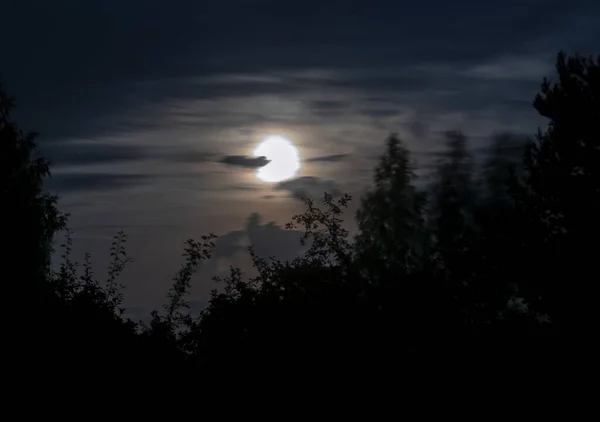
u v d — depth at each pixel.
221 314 12.53
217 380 12.01
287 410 11.27
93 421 10.66
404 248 10.70
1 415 10.06
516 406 10.54
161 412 11.41
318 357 11.23
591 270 14.65
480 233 11.21
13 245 17.52
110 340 11.56
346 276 11.73
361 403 10.76
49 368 10.65
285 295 12.32
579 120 16.33
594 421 10.72
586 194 15.66
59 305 11.91
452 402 10.41
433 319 10.62
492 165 11.24
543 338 11.90
